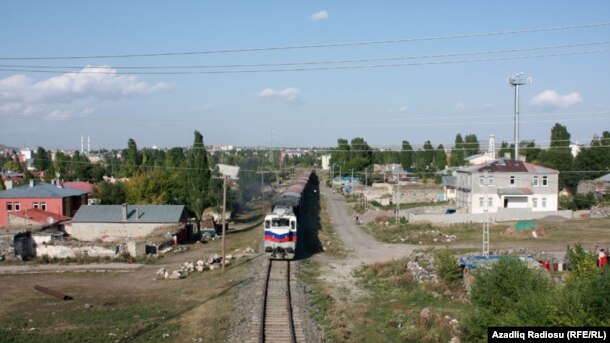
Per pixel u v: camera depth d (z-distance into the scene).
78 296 33.97
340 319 26.98
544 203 68.50
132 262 45.34
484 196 68.75
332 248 48.72
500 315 19.94
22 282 38.31
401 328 25.44
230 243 55.66
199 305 30.64
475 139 134.12
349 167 121.06
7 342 24.69
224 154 183.12
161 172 75.25
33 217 59.47
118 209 57.72
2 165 175.00
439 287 32.31
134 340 24.84
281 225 41.00
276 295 30.45
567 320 16.08
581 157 87.81
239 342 23.11
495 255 35.81
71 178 113.69
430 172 118.06
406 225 60.97
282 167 156.88
